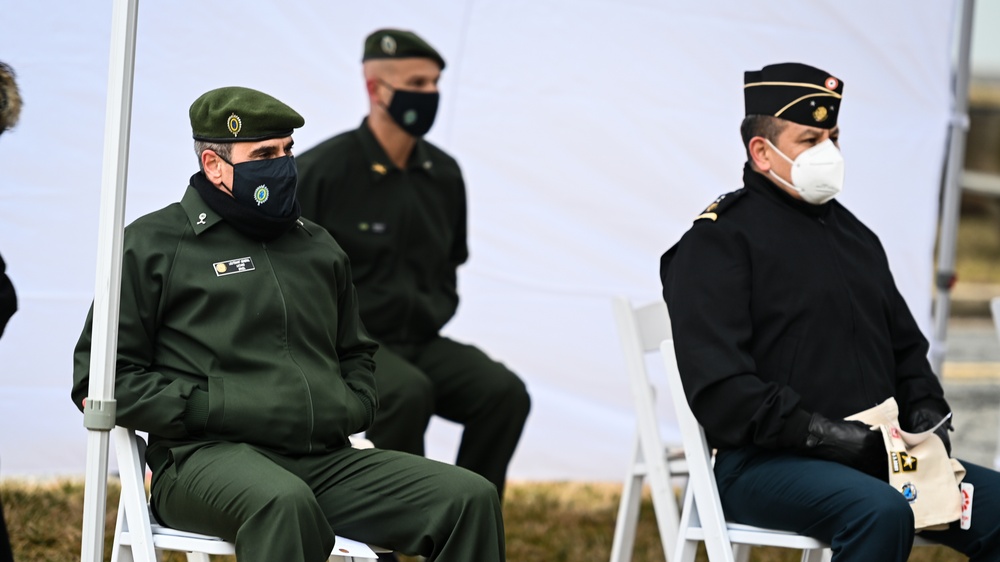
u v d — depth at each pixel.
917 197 9.79
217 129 5.30
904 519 5.32
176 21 8.89
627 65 9.77
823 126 6.07
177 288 5.20
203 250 5.28
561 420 9.92
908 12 9.69
